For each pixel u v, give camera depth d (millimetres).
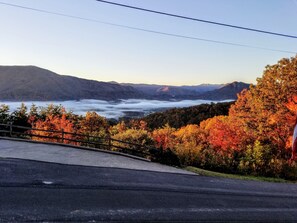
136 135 28172
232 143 39188
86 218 8891
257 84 39594
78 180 12867
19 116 44938
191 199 12164
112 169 15906
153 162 19984
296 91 35969
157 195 12055
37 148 19172
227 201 12633
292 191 17203
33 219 8422
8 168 13578
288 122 35031
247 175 22281
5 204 9336
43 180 12266
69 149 19922
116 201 10719
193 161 22375
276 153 35031
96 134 39938
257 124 39312
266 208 12383
